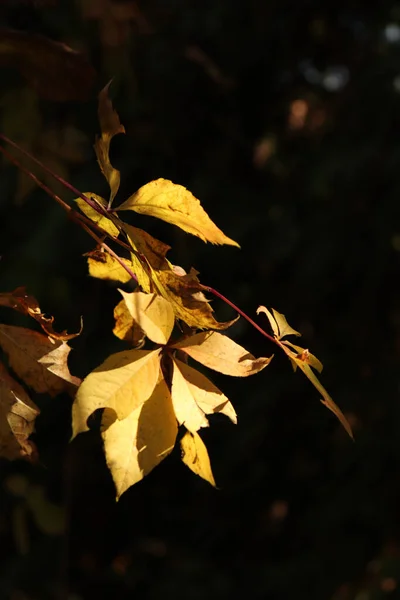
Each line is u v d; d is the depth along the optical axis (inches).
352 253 185.2
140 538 209.3
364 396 188.5
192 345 66.3
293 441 196.5
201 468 65.0
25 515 192.1
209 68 182.7
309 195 188.1
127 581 205.0
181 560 202.7
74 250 180.4
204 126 197.6
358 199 184.7
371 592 177.0
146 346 70.9
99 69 177.8
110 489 206.4
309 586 188.9
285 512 203.0
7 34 74.5
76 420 63.6
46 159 129.1
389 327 191.2
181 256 182.1
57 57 75.8
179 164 198.1
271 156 196.4
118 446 64.1
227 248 186.7
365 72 195.0
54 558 202.8
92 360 185.3
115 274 71.2
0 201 187.9
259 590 192.4
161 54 190.9
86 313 184.4
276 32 198.4
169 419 64.9
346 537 190.4
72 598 201.8
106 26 163.2
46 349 68.9
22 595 196.9
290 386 187.9
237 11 196.1
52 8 161.5
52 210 181.6
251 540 204.8
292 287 190.2
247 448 190.7
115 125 68.1
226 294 189.3
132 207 67.9
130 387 64.5
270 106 200.7
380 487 187.5
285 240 185.6
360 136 189.9
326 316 193.2
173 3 191.9
